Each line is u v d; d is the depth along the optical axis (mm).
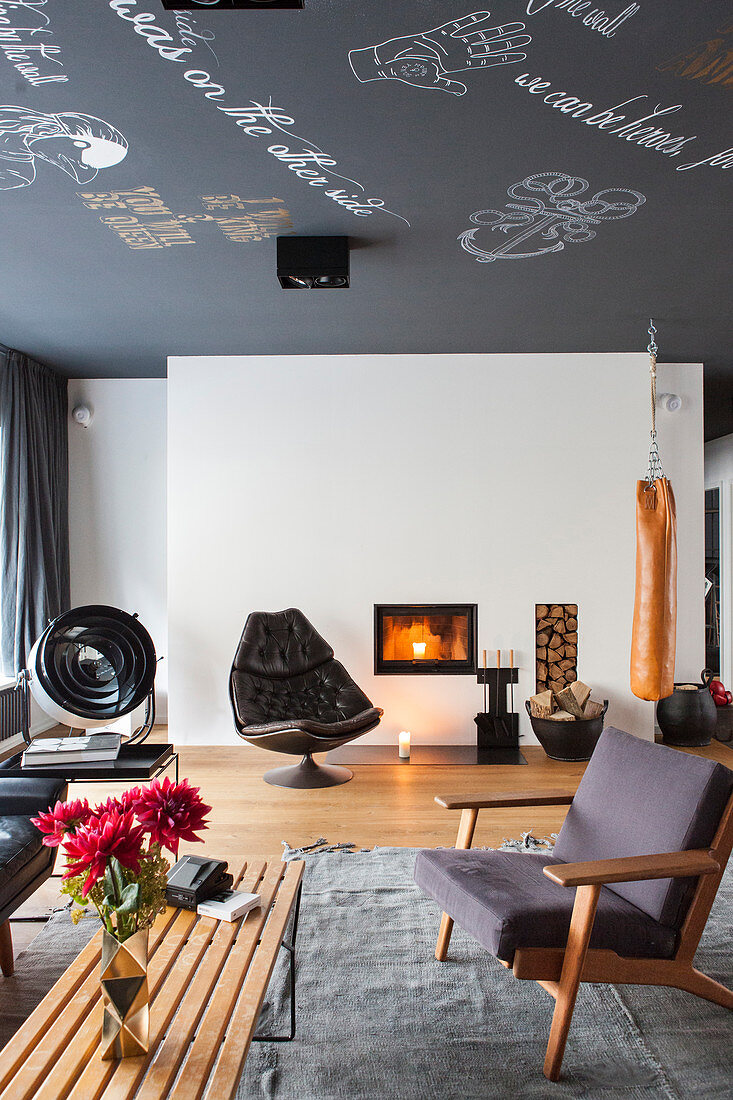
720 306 4074
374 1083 1874
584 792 2482
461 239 3176
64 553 5574
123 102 2186
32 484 5062
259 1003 1561
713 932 2609
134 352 5020
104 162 2531
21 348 4867
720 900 2863
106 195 2768
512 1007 2197
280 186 2711
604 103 2207
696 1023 2129
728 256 3369
